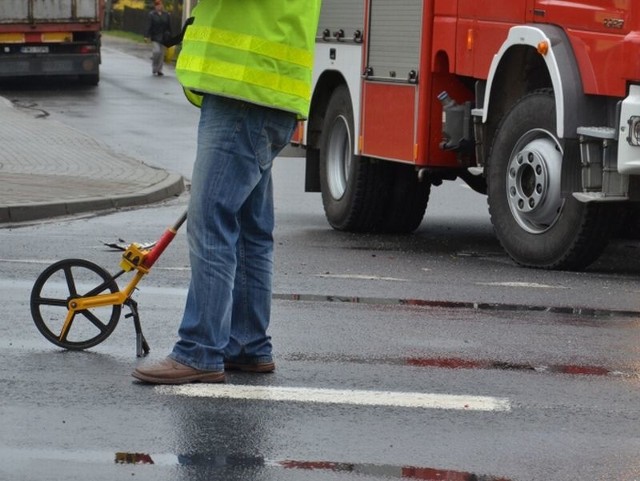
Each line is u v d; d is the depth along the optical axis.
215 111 10.91
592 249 17.66
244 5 10.72
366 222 22.50
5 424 9.84
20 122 40.56
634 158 16.34
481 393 10.98
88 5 59.53
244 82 10.70
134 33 119.38
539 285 16.66
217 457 9.15
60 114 47.66
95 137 39.72
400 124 20.55
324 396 10.77
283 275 17.05
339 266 18.12
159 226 22.41
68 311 12.18
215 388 10.95
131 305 12.12
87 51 60.53
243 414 10.20
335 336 13.09
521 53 18.12
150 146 37.88
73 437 9.54
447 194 29.73
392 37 20.77
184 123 45.25
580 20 16.97
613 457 9.34
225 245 11.04
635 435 9.88
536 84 18.78
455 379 11.43
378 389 11.03
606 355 12.48
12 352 12.11
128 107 51.34
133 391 10.80
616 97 16.72
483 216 25.97
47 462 8.98
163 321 13.59
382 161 22.02
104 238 20.52
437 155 20.06
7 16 58.25
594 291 16.20
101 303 12.12
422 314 14.39
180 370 11.05
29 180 27.03
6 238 20.23
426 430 9.90
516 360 12.20
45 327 12.24
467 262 18.94
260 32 10.72
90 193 25.36
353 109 22.06
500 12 18.28
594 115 17.05
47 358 11.90
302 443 9.52
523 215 18.31
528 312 14.66
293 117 11.19
